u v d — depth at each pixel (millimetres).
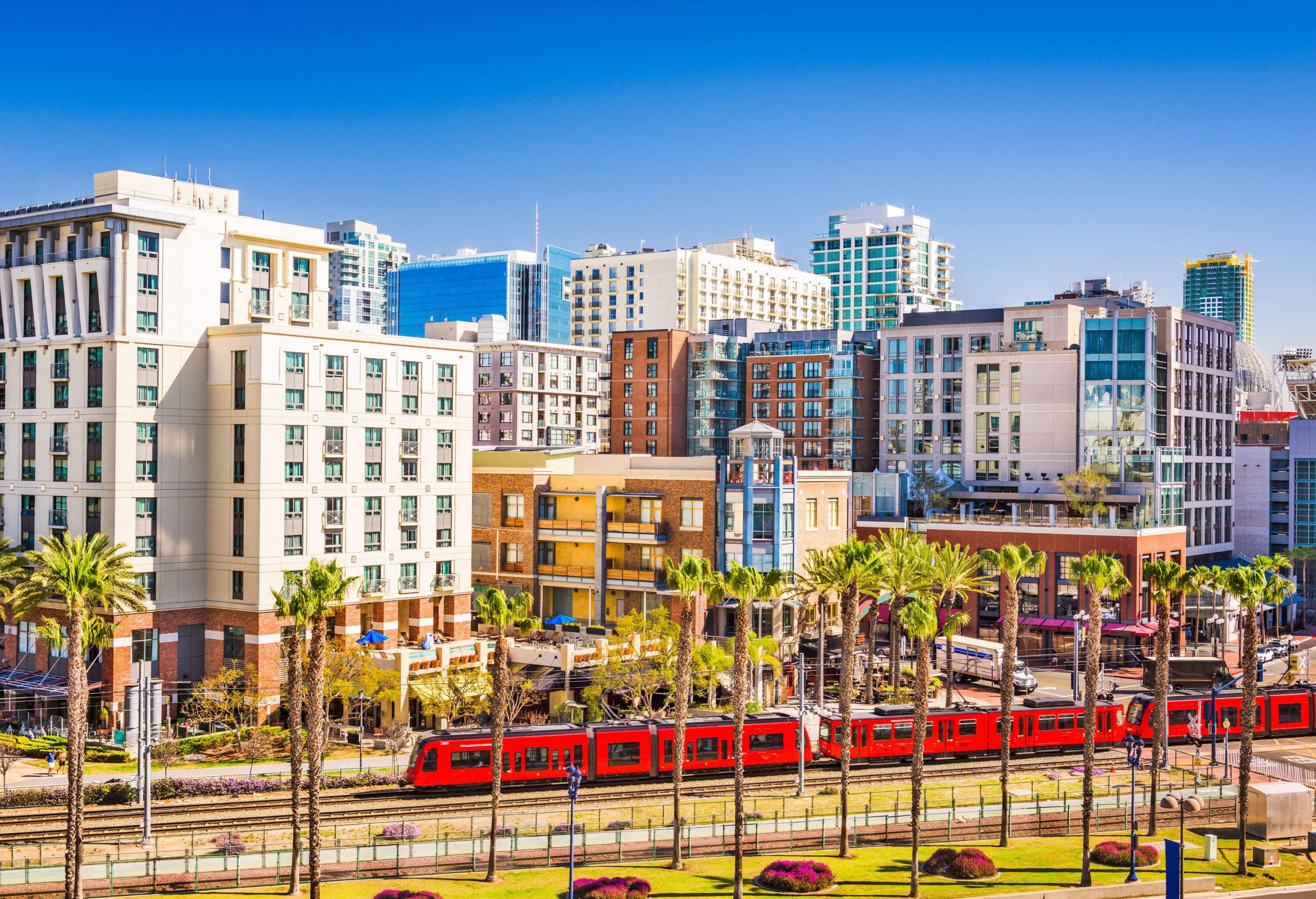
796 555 110750
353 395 100312
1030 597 134875
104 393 93188
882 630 132875
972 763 83500
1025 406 156375
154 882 56406
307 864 59750
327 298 114312
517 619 59469
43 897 54438
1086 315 154875
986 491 158625
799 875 57156
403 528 104312
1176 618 131875
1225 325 168875
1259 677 107688
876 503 152250
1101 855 62250
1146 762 82250
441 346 107438
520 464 121125
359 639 95250
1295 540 163875
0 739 82812
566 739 75562
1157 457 146500
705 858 62781
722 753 78688
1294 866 62969
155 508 94500
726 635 109438
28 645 98312
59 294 97875
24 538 99188
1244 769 62938
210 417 97375
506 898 54562
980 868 59219
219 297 99625
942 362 180750
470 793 74000
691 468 115625
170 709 90000
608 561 115125
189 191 105312
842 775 64250
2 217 101250
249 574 94438
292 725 55688
